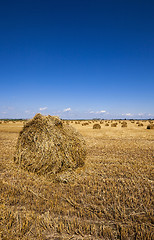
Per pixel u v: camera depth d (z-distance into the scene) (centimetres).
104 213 385
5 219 351
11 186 513
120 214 378
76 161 672
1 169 685
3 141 1449
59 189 509
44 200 436
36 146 628
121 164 779
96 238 306
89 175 629
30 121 693
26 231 321
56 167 604
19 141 693
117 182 559
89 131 2406
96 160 836
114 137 1772
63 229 325
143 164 777
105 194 474
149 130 2539
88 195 470
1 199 438
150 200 438
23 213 378
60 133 653
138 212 389
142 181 568
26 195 459
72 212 385
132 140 1550
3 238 299
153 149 1121
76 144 691
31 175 605
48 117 680
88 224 345
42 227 333
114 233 320
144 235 307
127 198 449
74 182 558
